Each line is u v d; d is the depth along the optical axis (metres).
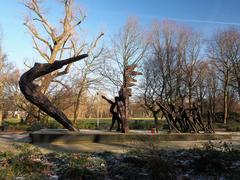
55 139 15.07
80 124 30.50
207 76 49.34
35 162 7.45
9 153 8.65
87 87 35.62
